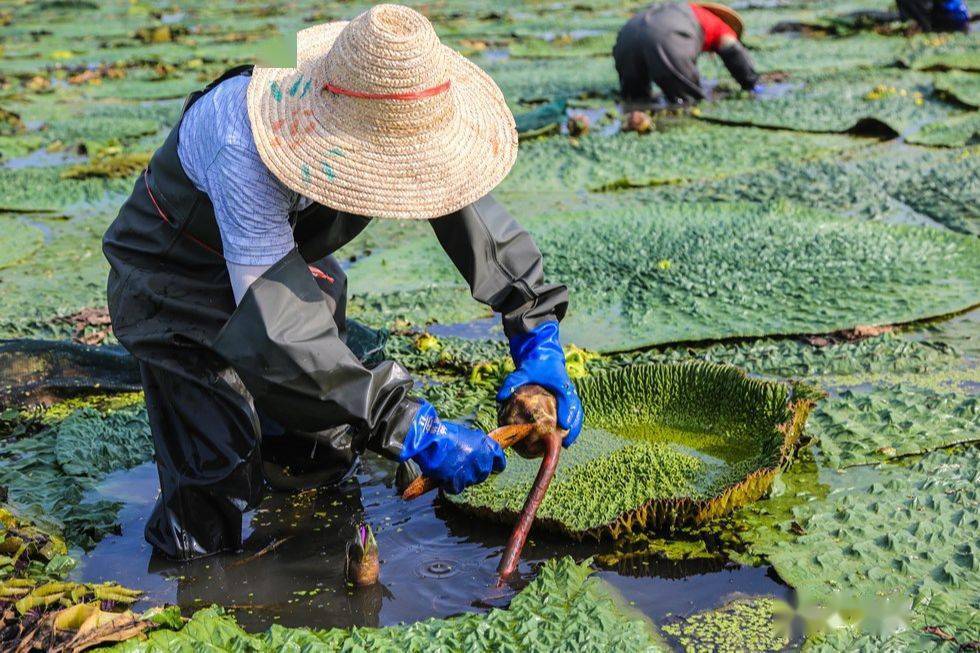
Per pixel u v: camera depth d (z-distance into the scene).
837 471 3.04
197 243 2.55
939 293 4.30
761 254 4.80
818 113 7.82
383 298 4.58
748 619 2.41
